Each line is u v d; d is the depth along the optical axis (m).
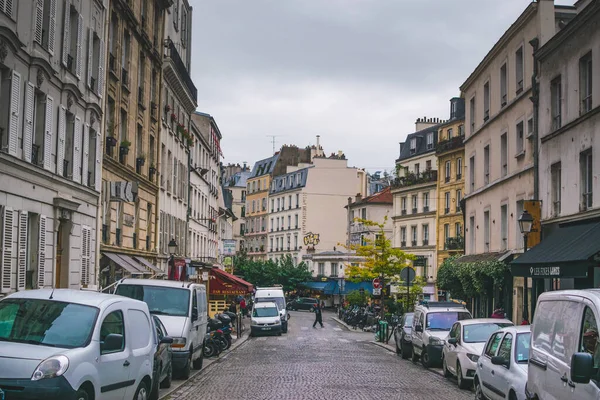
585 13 21.72
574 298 8.39
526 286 24.39
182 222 45.72
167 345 15.84
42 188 20.17
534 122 26.48
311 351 29.94
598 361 7.35
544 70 25.84
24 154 18.64
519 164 29.11
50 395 8.61
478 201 35.41
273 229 111.12
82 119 24.06
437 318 23.53
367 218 85.94
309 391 16.38
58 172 21.50
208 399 14.89
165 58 37.88
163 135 38.81
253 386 17.27
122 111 30.41
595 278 21.11
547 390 8.80
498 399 12.07
